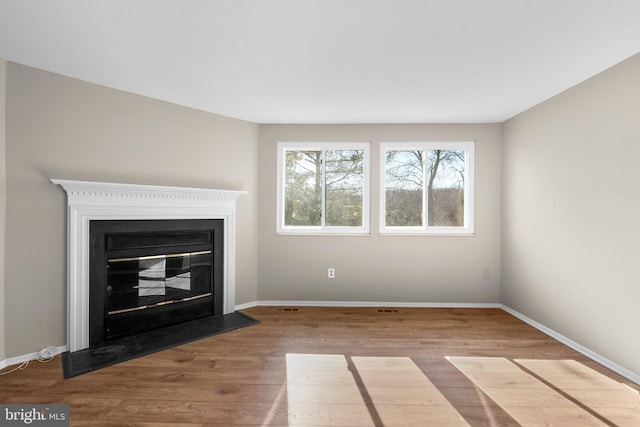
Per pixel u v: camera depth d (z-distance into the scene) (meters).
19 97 2.39
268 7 1.70
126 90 2.90
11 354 2.37
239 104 3.26
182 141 3.29
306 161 4.03
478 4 1.67
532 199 3.30
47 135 2.51
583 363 2.47
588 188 2.62
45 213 2.50
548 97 3.03
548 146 3.07
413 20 1.82
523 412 1.85
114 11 1.74
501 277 3.87
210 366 2.38
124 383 2.13
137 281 3.00
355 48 2.15
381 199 3.94
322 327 3.20
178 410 1.84
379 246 3.91
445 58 2.28
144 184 3.04
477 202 3.87
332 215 4.02
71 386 2.09
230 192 3.52
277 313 3.63
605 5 1.66
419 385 2.13
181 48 2.16
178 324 3.24
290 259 3.95
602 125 2.48
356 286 3.93
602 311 2.48
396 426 1.72
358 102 3.19
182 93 2.97
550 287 3.04
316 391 2.05
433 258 3.89
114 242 2.84
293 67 2.44
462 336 2.98
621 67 2.32
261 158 3.94
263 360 2.48
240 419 1.76
